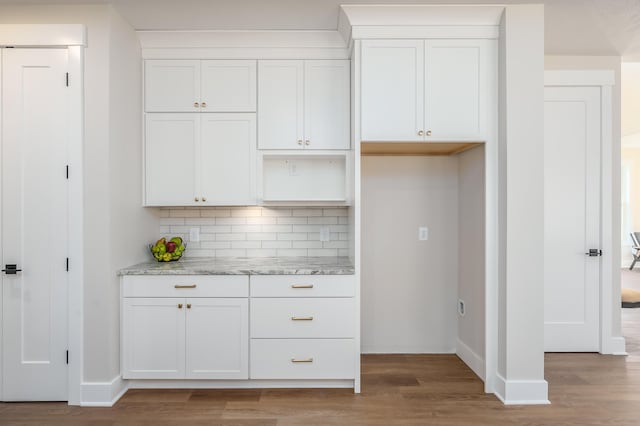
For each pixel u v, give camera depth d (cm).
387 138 300
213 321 301
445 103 300
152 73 332
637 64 416
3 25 281
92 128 283
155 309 300
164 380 308
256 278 301
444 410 275
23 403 285
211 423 259
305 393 300
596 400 289
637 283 738
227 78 333
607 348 381
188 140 333
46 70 283
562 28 322
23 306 284
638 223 963
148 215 348
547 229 385
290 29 324
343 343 302
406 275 387
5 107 284
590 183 384
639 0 278
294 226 375
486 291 300
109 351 285
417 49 300
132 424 258
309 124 335
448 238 386
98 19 283
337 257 374
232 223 374
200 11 294
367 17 294
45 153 283
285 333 301
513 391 285
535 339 286
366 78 300
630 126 709
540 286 286
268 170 358
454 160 385
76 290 283
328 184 359
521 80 286
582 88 382
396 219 386
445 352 385
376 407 279
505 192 288
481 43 299
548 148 384
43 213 284
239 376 302
